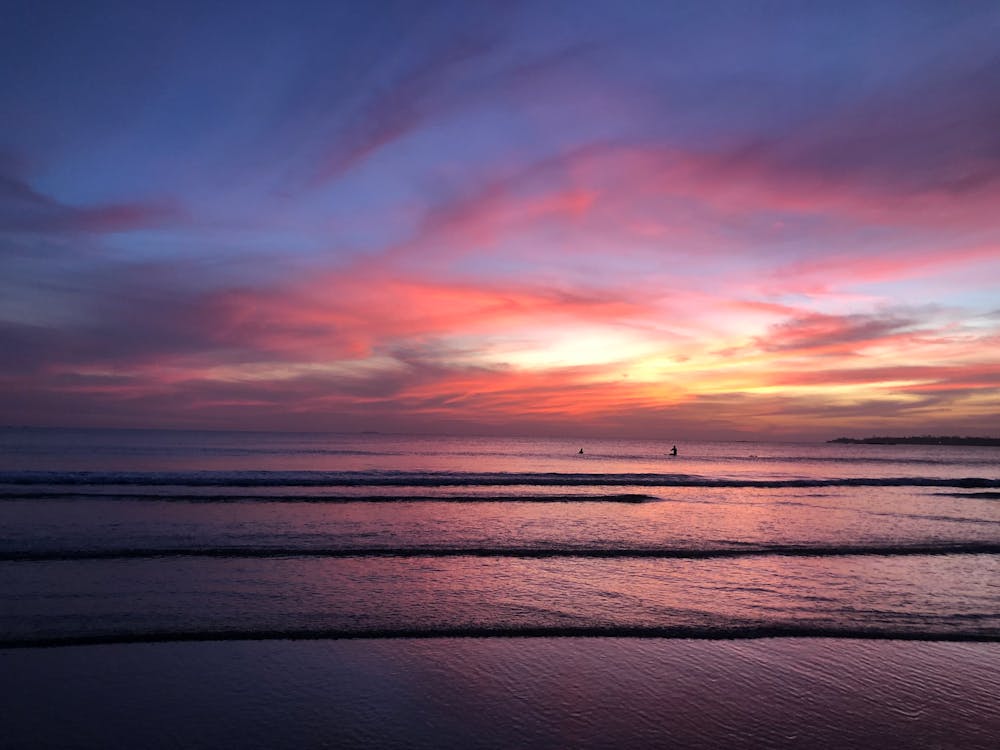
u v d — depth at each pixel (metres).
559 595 8.66
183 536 12.27
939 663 6.50
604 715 5.25
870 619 7.79
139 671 5.93
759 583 9.48
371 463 54.69
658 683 5.90
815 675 6.14
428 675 5.99
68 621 7.12
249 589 8.60
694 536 13.68
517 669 6.17
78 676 5.77
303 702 5.39
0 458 45.06
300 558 10.55
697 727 5.07
